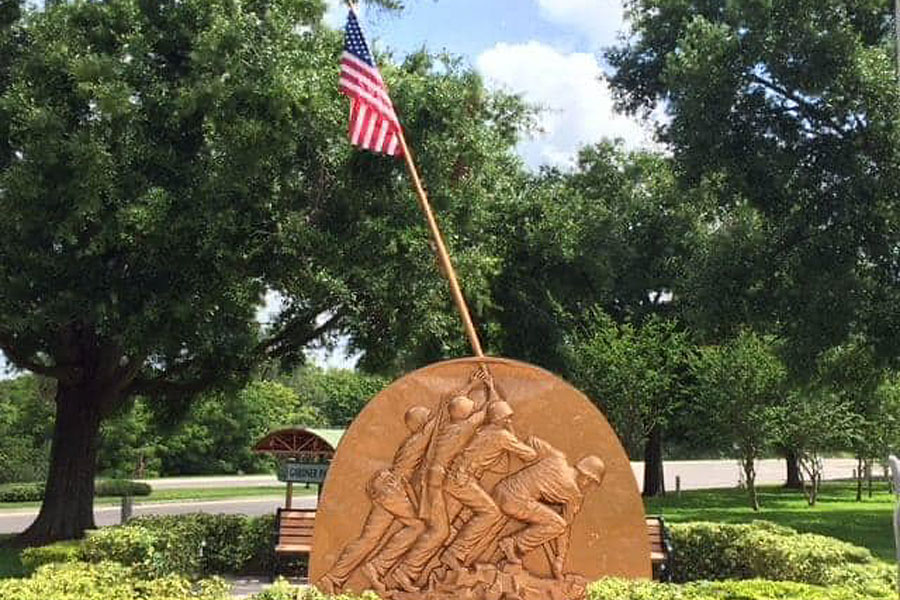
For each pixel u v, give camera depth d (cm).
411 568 748
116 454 4300
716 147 1658
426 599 744
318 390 6253
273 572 1124
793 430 2414
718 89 1644
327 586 747
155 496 3281
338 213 1448
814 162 1645
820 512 2348
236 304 1377
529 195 2355
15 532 2031
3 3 1434
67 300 1310
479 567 748
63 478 1587
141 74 1341
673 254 3023
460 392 777
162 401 1775
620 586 699
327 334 1689
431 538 750
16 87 1294
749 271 1719
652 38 2267
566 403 777
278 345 1670
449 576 747
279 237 1364
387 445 768
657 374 2527
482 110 1795
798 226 1666
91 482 1612
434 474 756
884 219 1619
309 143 1417
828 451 2794
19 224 1262
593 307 2812
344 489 761
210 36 1318
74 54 1312
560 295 2630
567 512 762
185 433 4669
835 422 2406
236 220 1340
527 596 745
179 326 1348
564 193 2577
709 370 2361
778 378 2231
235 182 1303
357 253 1409
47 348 1585
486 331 2300
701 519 2169
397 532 755
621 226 2977
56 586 721
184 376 1688
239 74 1317
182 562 1141
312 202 1446
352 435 768
